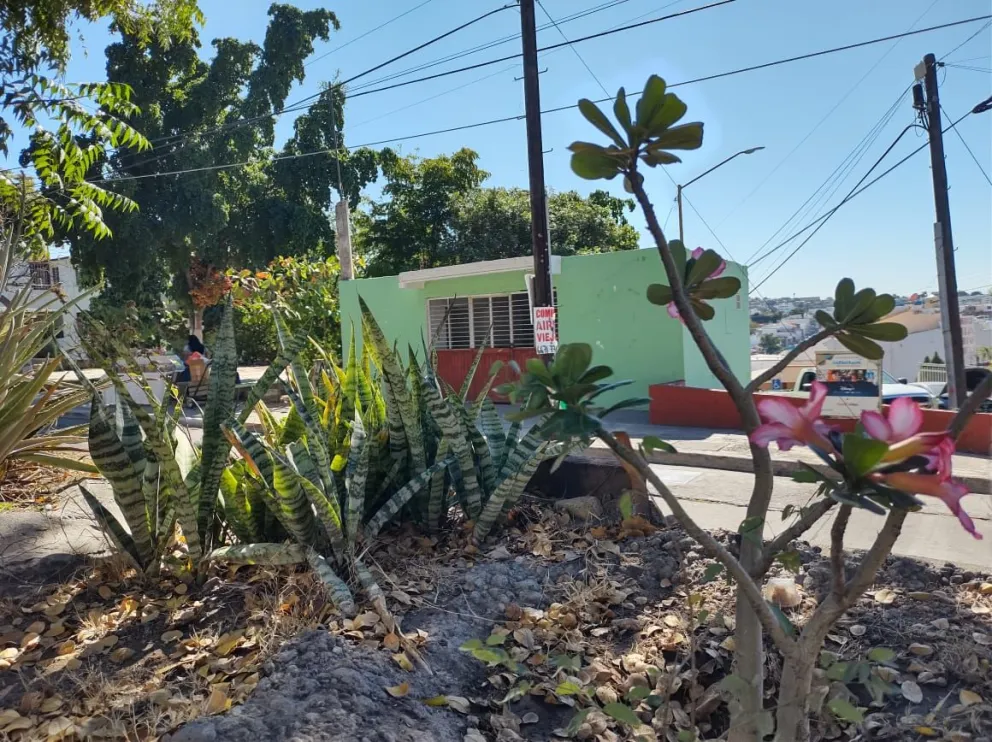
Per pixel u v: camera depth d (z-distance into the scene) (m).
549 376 1.40
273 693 2.32
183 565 3.37
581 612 3.19
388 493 4.03
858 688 2.60
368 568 3.43
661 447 1.43
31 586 3.34
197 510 3.44
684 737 1.85
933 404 12.05
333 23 23.94
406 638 2.82
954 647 2.72
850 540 4.63
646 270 13.46
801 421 1.30
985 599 3.12
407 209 25.16
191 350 15.77
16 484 5.01
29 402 4.34
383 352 3.75
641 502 4.21
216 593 3.29
